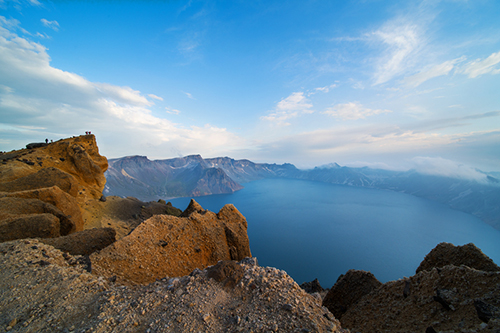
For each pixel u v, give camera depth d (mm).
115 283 13891
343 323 14070
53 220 22344
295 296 8914
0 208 22500
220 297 9547
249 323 7531
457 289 9891
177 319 8055
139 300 9453
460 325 8281
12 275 11133
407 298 11891
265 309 8281
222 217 32031
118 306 9062
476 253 12859
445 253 14383
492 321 7289
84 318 8289
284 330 7039
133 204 74438
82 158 59156
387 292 13555
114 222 53750
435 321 9312
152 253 20375
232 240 28766
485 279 9438
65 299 9578
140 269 17891
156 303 9242
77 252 18375
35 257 13414
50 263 12898
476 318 8141
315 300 9055
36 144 58781
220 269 11492
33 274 11398
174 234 24281
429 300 10586
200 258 23812
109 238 21469
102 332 7391
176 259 21578
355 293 16844
